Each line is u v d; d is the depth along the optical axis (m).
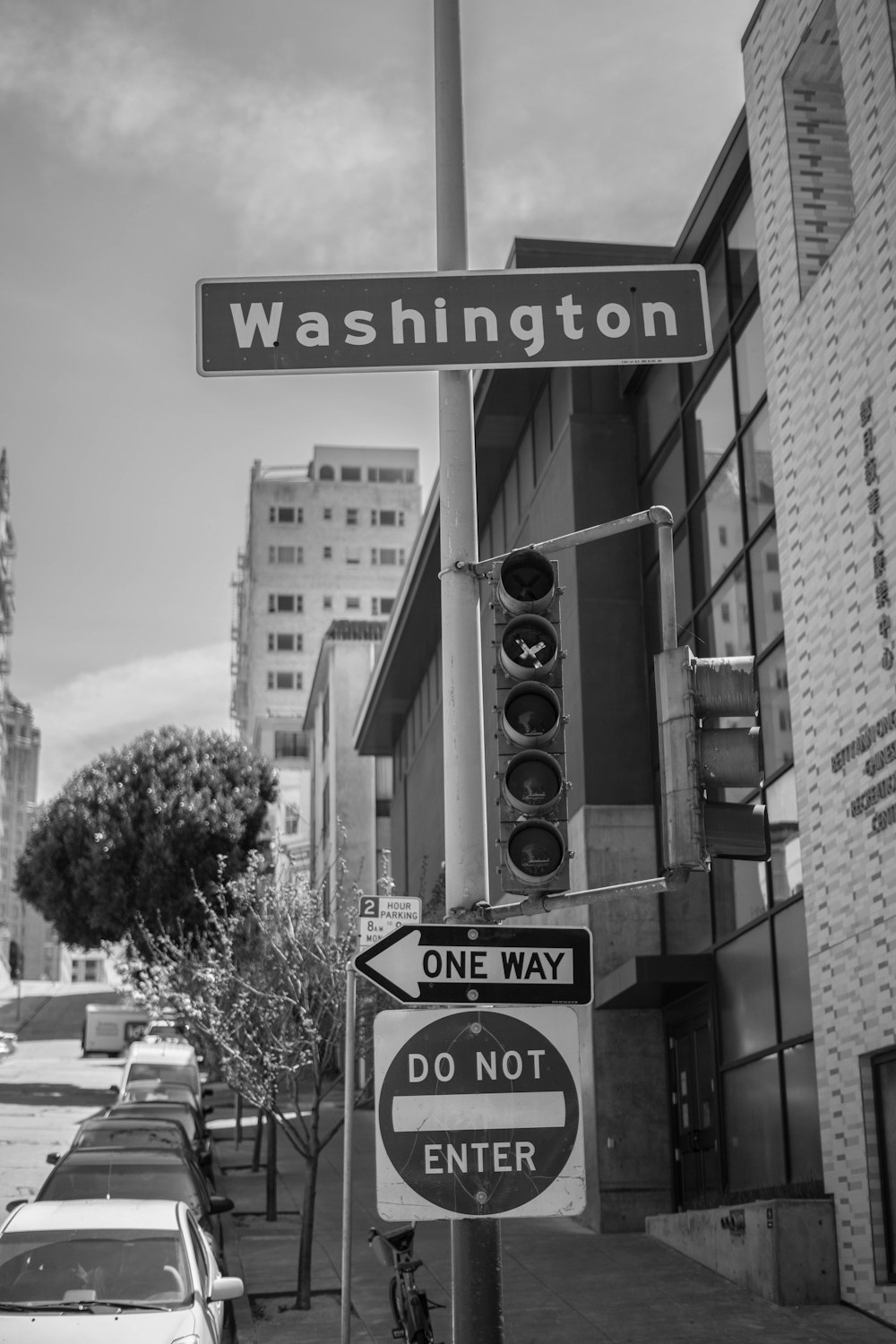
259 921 18.45
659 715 6.34
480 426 25.36
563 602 22.17
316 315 6.85
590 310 6.93
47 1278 9.97
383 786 54.69
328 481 122.50
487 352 6.86
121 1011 56.38
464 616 7.02
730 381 18.42
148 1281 9.96
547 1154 5.89
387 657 38.31
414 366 6.83
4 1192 21.55
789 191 15.70
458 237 7.54
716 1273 15.45
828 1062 14.06
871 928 13.23
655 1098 19.86
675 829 6.20
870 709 13.41
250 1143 29.84
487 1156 5.85
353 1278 15.79
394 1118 5.86
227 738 44.56
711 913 18.36
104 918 42.00
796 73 15.90
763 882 16.67
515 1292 14.90
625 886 6.30
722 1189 17.47
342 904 20.33
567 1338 12.94
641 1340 12.74
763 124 16.52
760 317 17.50
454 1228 6.18
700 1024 18.67
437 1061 5.93
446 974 6.05
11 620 154.62
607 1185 19.31
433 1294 14.85
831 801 14.18
